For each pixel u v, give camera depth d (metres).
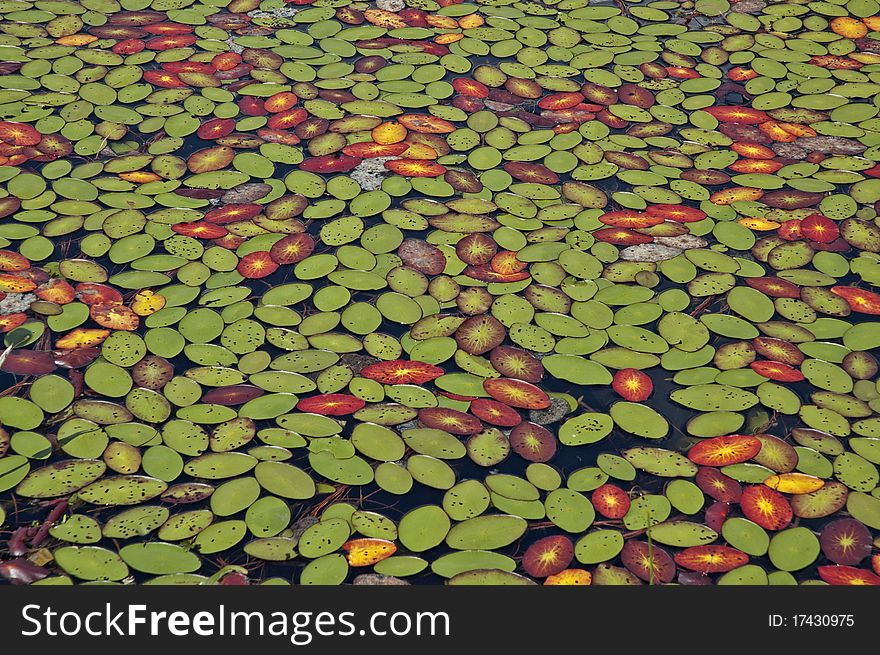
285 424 1.98
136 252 2.41
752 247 2.47
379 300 2.29
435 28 3.38
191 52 3.18
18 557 1.72
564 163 2.75
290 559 1.74
